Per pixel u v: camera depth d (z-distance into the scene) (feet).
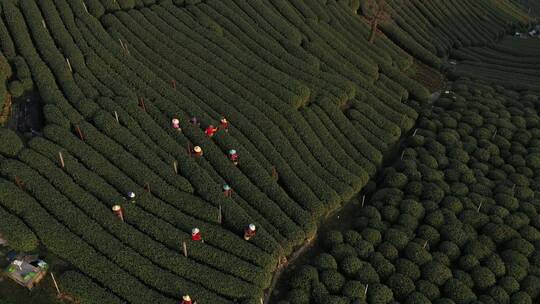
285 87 192.03
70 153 151.23
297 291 127.44
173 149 158.20
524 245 140.77
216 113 175.01
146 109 170.60
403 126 191.42
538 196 161.07
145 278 123.65
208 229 136.98
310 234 143.84
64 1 208.03
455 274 134.31
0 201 134.00
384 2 270.46
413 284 129.90
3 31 187.93
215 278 125.59
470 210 152.25
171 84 184.24
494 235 144.56
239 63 199.72
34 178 140.05
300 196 153.07
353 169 167.32
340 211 158.61
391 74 220.43
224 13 225.56
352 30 240.53
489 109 201.46
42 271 122.72
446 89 224.74
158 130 162.81
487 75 238.68
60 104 163.22
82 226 131.34
